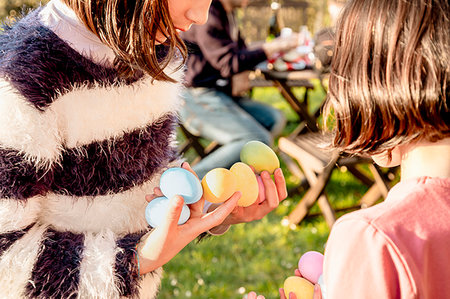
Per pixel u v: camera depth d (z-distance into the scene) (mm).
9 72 970
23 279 1015
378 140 896
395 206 837
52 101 1005
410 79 823
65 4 1054
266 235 3508
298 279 1165
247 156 1285
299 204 3557
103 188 1115
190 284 2984
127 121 1107
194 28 3363
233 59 3340
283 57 3781
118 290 1043
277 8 4566
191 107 3344
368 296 801
